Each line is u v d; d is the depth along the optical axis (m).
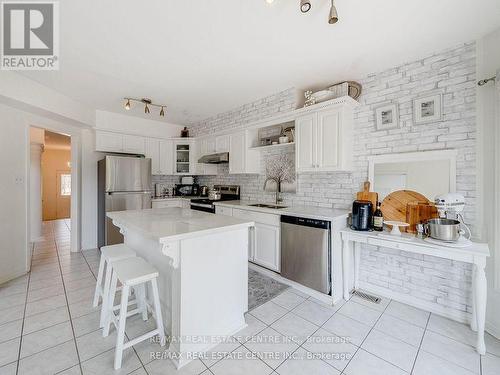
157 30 1.89
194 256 1.64
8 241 2.80
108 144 4.10
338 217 2.36
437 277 2.18
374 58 2.32
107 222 3.75
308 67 2.51
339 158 2.54
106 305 1.89
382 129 2.49
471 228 1.99
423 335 1.87
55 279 2.86
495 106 1.83
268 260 2.95
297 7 1.63
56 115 3.25
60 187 7.84
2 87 2.49
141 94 3.33
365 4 1.59
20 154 2.96
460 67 2.06
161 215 2.35
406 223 2.12
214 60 2.37
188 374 1.48
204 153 4.68
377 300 2.42
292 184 3.36
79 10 1.67
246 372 1.51
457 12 1.67
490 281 1.88
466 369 1.53
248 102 3.69
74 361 1.56
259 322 2.04
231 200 4.12
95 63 2.43
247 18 1.75
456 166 2.06
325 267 2.34
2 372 1.46
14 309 2.18
